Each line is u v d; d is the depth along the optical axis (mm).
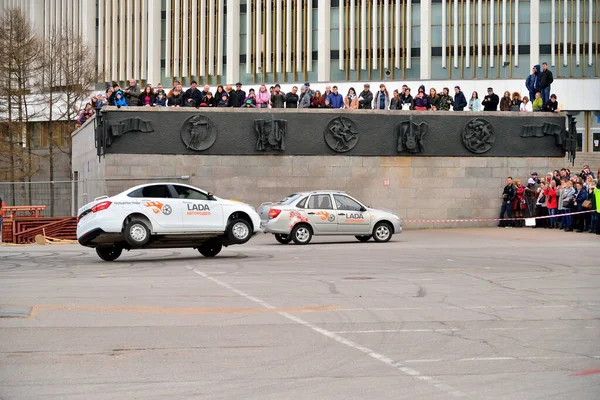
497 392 8984
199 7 82688
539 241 34281
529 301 16219
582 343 11867
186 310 15125
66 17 87188
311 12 79125
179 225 26734
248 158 42844
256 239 37562
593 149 73125
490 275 21141
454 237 37375
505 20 76000
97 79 77000
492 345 11711
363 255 27828
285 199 34625
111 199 26156
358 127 43688
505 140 44719
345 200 34062
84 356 11039
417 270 22516
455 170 44438
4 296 17125
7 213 45406
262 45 80562
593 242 33375
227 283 19484
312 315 14516
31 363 10609
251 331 12914
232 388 9234
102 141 41594
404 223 44062
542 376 9758
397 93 44656
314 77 79375
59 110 73875
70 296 17109
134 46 84625
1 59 68812
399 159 44094
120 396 8898
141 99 43000
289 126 43156
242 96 43938
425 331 12867
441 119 44375
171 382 9539
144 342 12023
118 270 23125
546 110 45594
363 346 11648
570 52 75688
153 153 42000
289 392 9031
